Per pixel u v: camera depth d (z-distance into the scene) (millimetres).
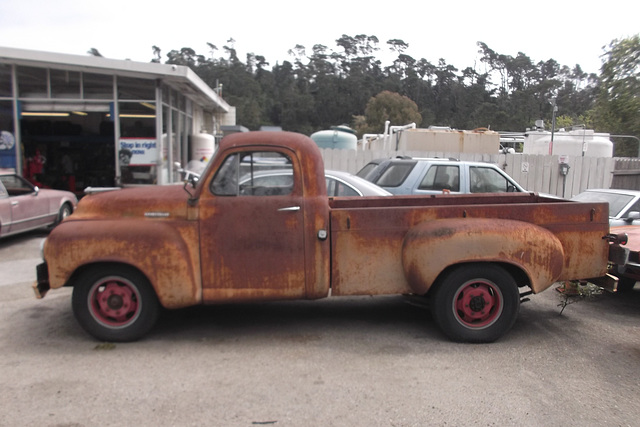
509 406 3516
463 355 4426
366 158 14273
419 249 4574
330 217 4684
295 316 5492
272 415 3352
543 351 4570
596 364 4305
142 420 3270
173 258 4430
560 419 3361
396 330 5059
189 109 17891
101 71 12703
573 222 4906
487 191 9047
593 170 15188
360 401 3555
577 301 6066
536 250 4633
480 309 4703
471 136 15203
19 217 9383
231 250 4547
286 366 4129
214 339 4750
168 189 4867
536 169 14836
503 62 88625
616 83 13719
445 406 3500
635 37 13508
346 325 5199
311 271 4609
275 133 4742
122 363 4168
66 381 3822
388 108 56938
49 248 4434
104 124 15500
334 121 77812
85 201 4770
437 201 5977
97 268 4500
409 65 91062
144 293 4551
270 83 80750
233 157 4594
